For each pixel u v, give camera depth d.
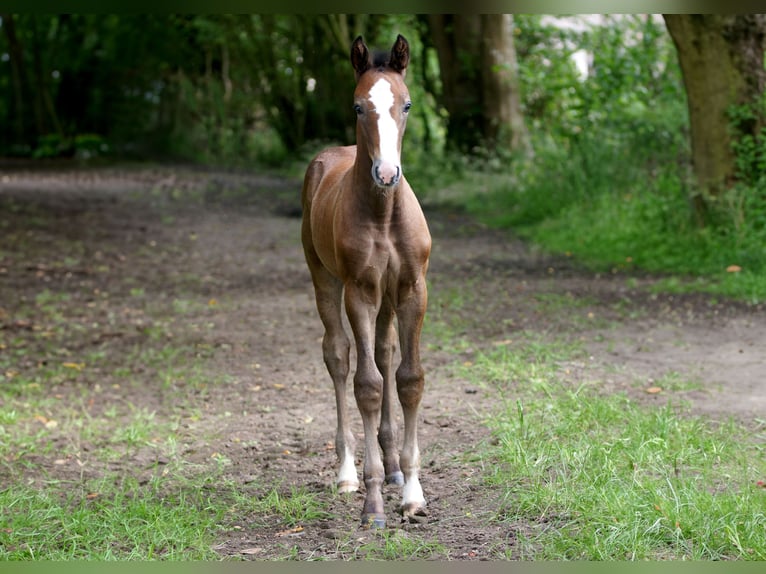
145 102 36.34
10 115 37.12
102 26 35.41
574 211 16.81
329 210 5.50
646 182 16.22
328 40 27.33
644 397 7.31
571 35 21.11
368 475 5.23
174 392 8.30
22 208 20.22
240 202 23.09
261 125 35.62
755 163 12.89
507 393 7.53
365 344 5.20
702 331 9.62
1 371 9.03
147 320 11.28
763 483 5.30
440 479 5.82
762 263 12.06
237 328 10.77
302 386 8.38
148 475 6.27
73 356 9.64
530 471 5.61
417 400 5.31
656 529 4.74
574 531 4.87
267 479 6.08
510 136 22.84
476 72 23.39
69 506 5.60
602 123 18.31
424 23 25.20
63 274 14.11
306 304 12.02
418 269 5.22
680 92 16.44
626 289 12.04
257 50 31.28
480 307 11.25
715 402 7.15
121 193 23.98
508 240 17.14
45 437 7.06
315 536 5.09
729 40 12.64
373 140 4.77
